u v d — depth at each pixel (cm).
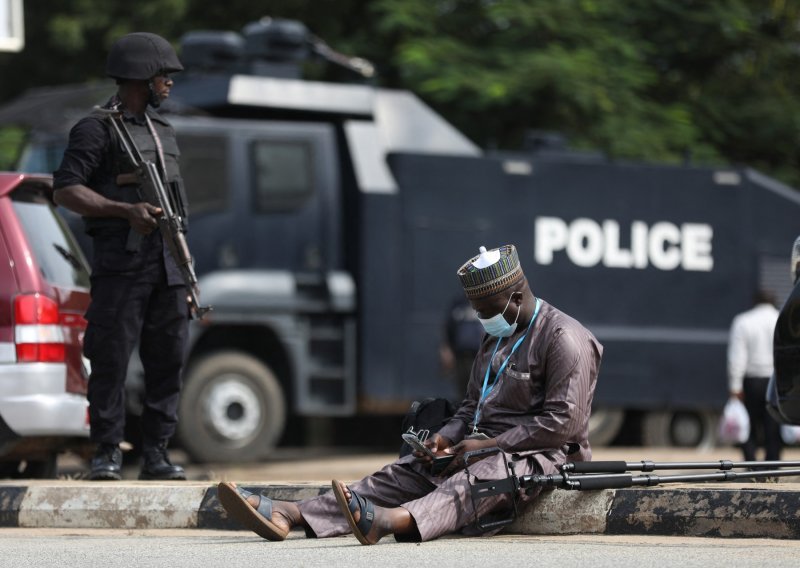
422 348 2909
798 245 1391
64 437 1631
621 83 3597
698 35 3941
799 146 4131
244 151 2780
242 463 2725
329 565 973
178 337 1531
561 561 975
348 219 2880
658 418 3244
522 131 3631
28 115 2588
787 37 4241
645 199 3200
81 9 4016
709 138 4000
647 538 1147
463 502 1120
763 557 985
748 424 2505
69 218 2498
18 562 1038
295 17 3984
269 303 2767
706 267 3247
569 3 3647
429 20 3600
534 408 1166
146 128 1500
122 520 1374
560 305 3100
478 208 3003
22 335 1598
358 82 3094
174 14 3906
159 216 1474
